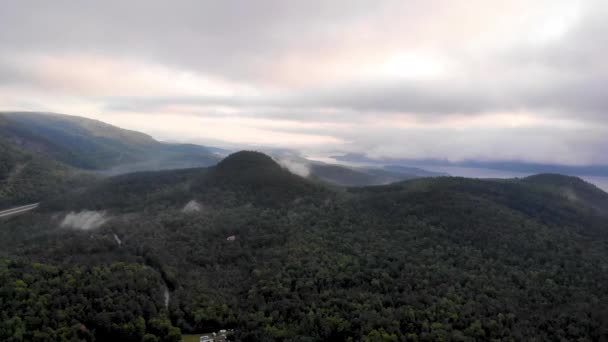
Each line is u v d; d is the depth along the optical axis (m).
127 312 108.00
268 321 116.56
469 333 107.75
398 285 132.25
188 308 120.06
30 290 104.31
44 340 92.31
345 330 111.62
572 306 122.31
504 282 134.50
